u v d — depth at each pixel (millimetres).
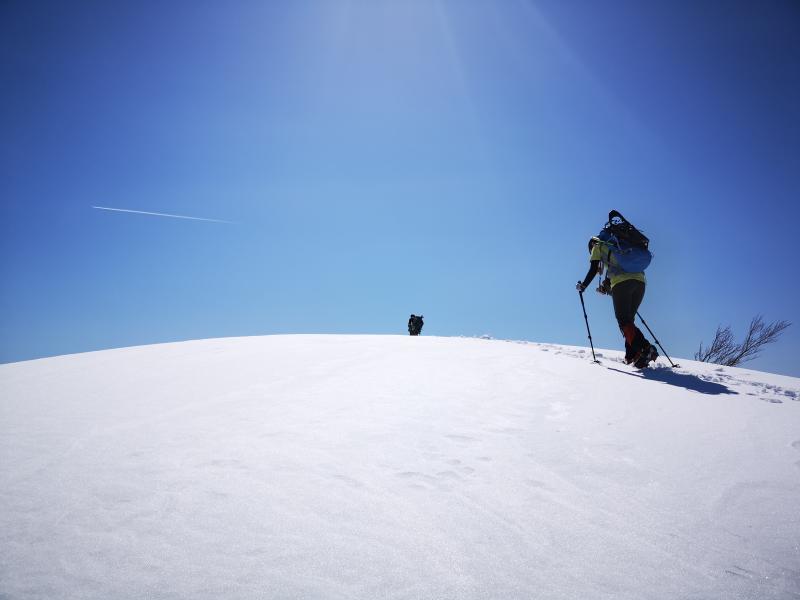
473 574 1877
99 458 2988
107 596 1717
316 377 5219
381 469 2836
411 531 2180
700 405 4301
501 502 2479
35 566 1891
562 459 3043
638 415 3969
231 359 6492
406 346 7316
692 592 1802
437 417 3812
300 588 1770
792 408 4273
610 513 2393
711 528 2268
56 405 4273
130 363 6504
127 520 2242
